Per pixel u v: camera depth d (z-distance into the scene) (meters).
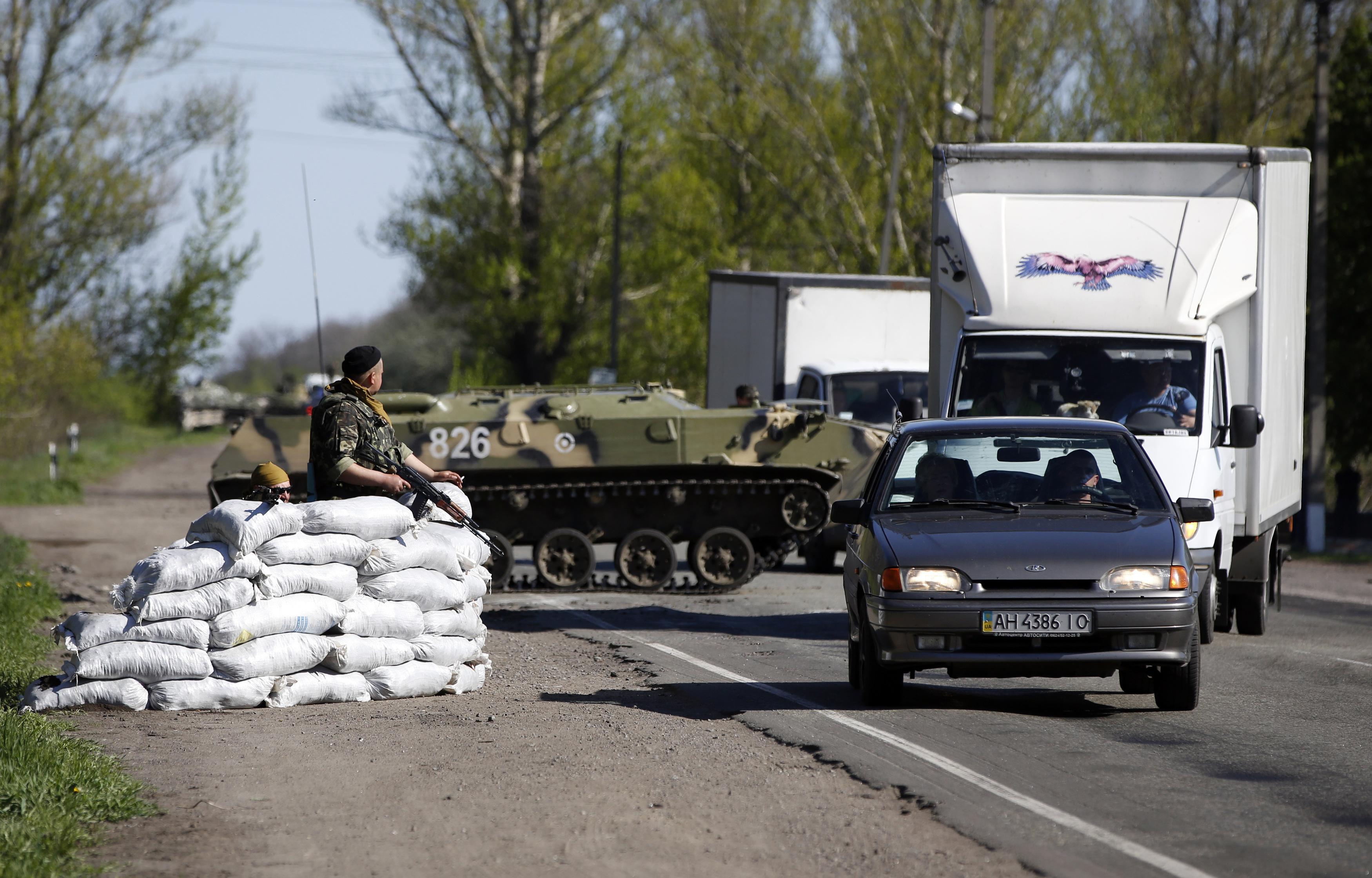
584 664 24.05
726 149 94.75
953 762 16.09
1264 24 87.75
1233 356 28.55
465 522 21.06
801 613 32.06
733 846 12.96
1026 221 29.03
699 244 95.75
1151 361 27.25
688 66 92.81
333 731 17.86
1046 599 18.20
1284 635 30.30
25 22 90.50
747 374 50.97
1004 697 21.02
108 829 13.53
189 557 18.94
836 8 85.25
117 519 58.94
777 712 19.22
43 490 68.00
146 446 126.25
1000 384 27.55
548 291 97.31
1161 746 17.34
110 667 18.72
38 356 86.62
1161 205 29.06
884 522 20.12
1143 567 18.44
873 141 86.50
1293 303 31.95
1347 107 67.44
